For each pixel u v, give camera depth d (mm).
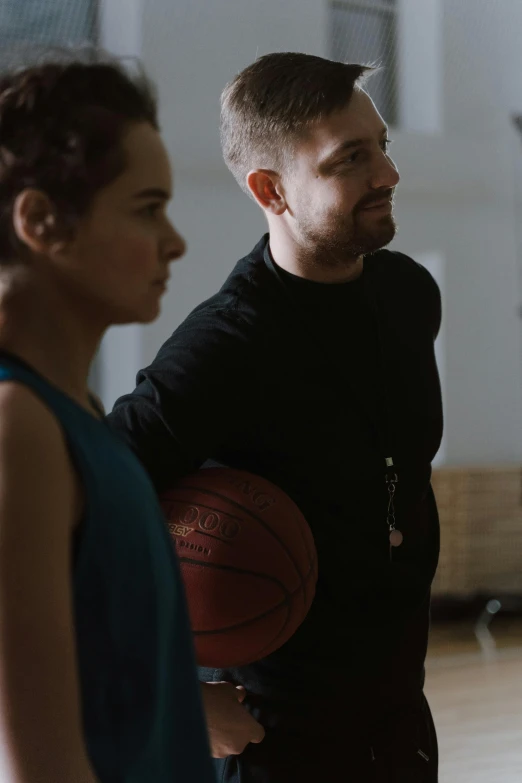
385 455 1454
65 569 663
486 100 5582
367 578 1425
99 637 704
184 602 823
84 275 729
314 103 1380
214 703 1363
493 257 5609
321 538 1412
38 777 632
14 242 717
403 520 1474
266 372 1395
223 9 4664
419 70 5496
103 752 714
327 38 5184
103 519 693
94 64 748
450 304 5500
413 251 5426
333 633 1402
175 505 1370
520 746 3209
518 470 5199
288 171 1429
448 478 5047
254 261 1490
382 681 1428
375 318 1508
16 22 4016
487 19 5480
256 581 1301
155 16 4461
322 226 1407
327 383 1433
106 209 722
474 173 5535
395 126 5543
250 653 1337
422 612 1504
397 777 1443
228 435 1399
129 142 731
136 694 727
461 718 3500
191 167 4723
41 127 704
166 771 761
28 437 651
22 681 631
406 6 5391
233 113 1498
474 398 5543
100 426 735
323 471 1413
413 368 1544
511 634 4754
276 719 1395
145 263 745
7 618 631
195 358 1362
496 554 5137
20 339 717
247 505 1337
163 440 1345
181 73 4609
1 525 635
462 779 2936
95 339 779
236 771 1412
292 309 1446
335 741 1401
